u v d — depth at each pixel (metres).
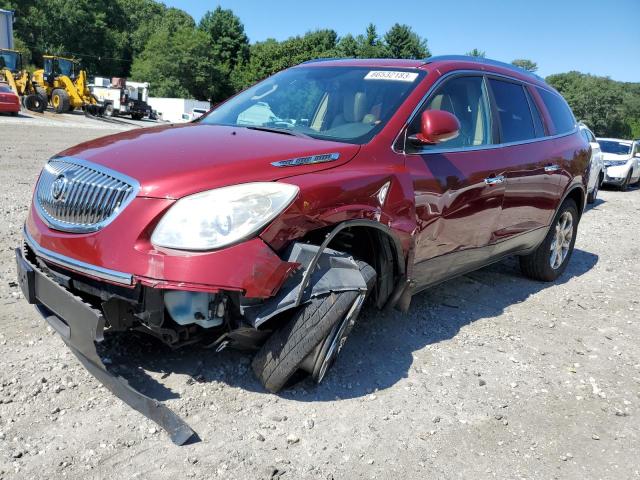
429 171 3.60
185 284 2.47
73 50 86.06
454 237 3.93
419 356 3.75
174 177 2.62
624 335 4.54
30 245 2.99
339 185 2.95
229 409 2.91
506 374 3.65
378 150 3.36
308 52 81.62
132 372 3.12
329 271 2.83
